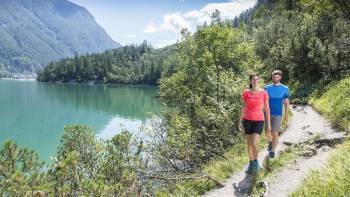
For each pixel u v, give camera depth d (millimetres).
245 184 4176
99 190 4277
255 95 4145
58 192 4055
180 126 7727
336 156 4012
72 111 35594
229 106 8234
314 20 16156
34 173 4305
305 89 13945
